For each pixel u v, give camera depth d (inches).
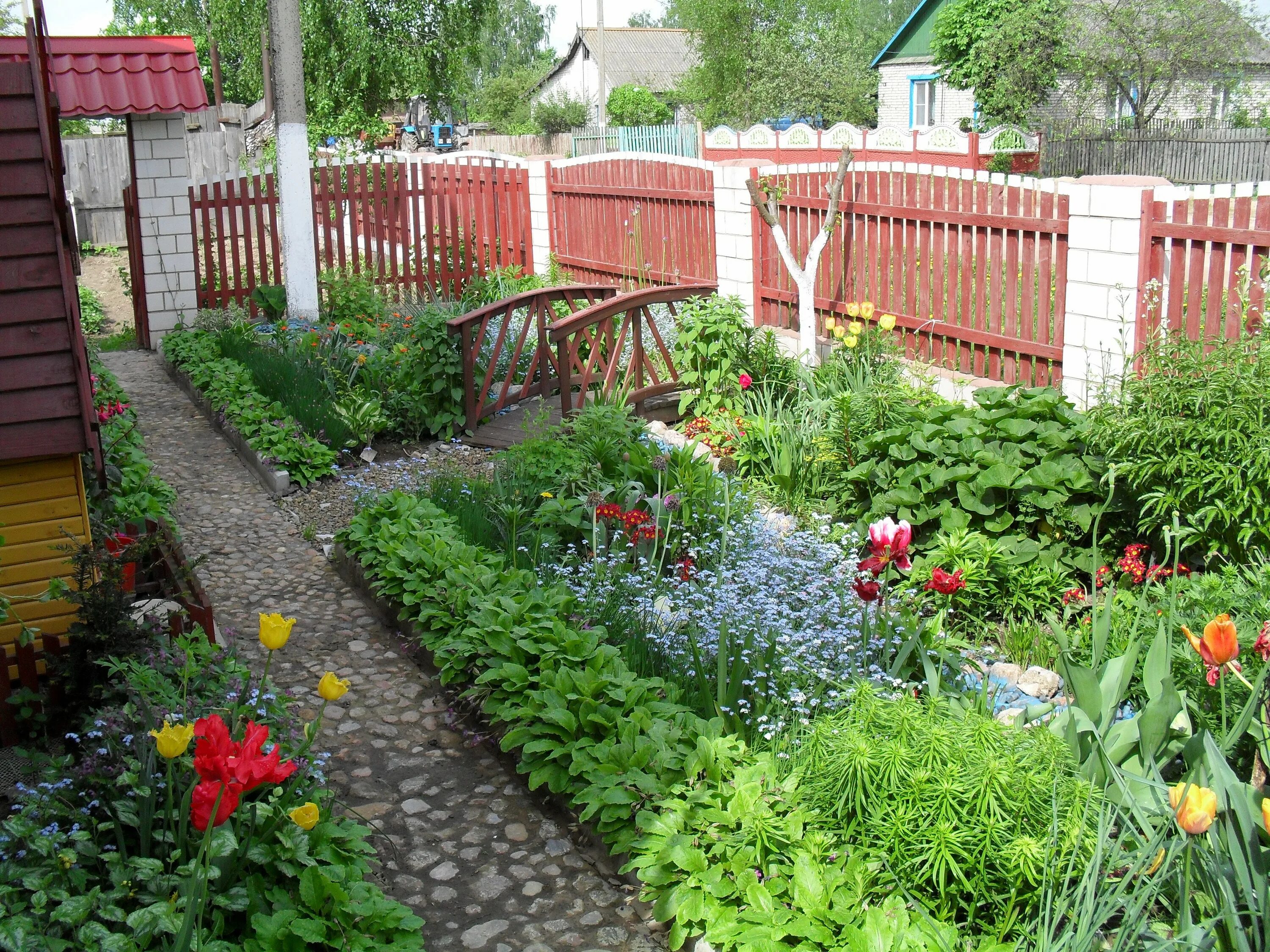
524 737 174.7
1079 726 143.3
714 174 442.6
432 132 1811.0
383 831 167.9
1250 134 949.8
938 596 227.1
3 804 159.8
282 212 488.1
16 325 181.9
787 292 426.9
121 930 124.0
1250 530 207.3
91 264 813.9
